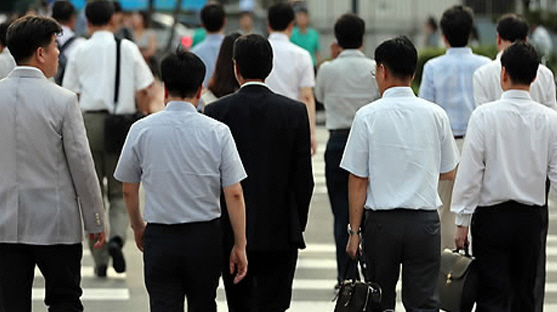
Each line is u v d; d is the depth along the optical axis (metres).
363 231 20.36
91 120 29.50
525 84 20.80
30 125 19.25
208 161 18.59
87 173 19.55
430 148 19.88
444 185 26.92
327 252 34.28
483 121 20.66
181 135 18.61
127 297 28.16
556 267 32.44
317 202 43.38
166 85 18.81
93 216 19.78
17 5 81.00
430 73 27.61
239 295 21.17
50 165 19.36
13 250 19.48
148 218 18.67
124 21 53.91
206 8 32.31
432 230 19.83
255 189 20.55
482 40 82.00
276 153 20.61
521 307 21.41
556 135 20.78
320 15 83.81
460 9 27.58
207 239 18.62
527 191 20.70
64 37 32.59
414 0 84.44
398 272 20.17
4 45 27.86
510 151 20.61
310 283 30.03
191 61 18.72
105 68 29.58
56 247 19.53
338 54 29.05
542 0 88.19
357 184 20.11
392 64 20.02
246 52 20.73
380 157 19.86
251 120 20.62
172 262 18.56
